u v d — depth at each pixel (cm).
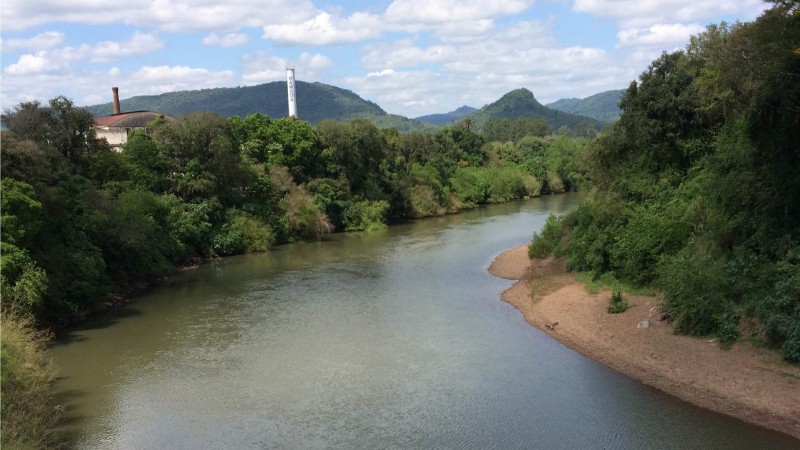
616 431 1714
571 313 2844
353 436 1738
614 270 3206
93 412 1941
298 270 4356
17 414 1650
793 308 1922
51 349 2594
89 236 3400
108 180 4275
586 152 4106
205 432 1789
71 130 4009
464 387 2080
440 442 1684
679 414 1797
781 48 2245
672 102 3222
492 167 11112
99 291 3238
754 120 2205
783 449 1559
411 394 2031
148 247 3947
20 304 2497
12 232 2569
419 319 2958
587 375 2155
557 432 1723
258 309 3219
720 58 3016
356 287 3712
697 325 2233
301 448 1673
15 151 2814
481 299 3359
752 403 1769
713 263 2383
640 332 2392
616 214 3284
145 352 2539
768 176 2281
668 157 3319
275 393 2070
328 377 2206
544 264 3972
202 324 2950
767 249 2202
